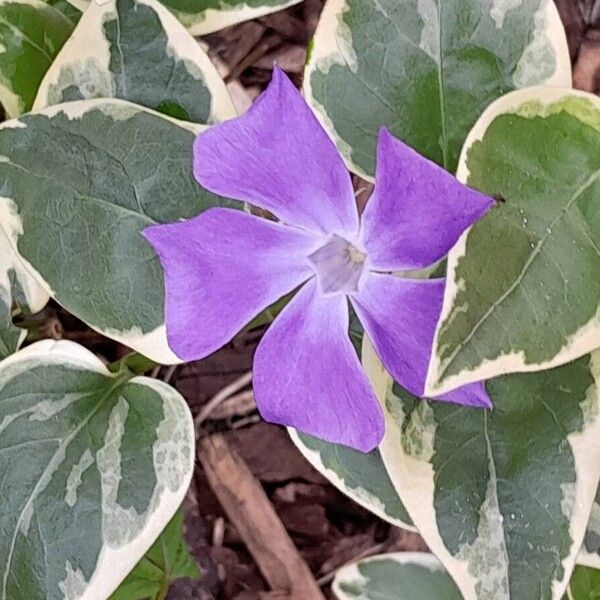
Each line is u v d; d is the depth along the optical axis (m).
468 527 0.11
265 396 0.11
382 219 0.09
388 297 0.10
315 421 0.10
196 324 0.10
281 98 0.09
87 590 0.12
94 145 0.12
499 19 0.11
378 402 0.11
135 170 0.12
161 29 0.12
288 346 0.11
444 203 0.09
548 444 0.11
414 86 0.12
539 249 0.10
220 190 0.10
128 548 0.12
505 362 0.09
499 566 0.11
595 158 0.10
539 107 0.10
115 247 0.12
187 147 0.12
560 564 0.11
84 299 0.12
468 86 0.12
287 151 0.09
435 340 0.09
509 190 0.10
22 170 0.12
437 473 0.11
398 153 0.09
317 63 0.12
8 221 0.12
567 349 0.10
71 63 0.12
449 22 0.11
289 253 0.10
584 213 0.10
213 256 0.10
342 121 0.12
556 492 0.11
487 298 0.09
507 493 0.11
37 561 0.12
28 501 0.12
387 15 0.11
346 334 0.11
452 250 0.09
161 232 0.10
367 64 0.12
